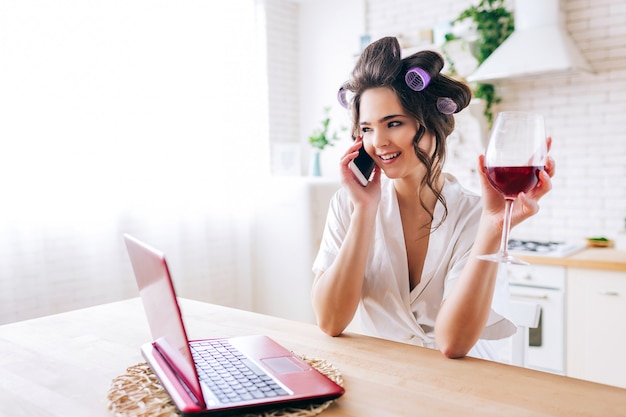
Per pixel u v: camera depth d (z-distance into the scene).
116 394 0.98
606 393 0.98
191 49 3.71
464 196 1.49
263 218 4.12
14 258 2.88
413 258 1.53
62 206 3.07
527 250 3.17
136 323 1.49
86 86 3.14
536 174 1.00
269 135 4.43
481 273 1.17
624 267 2.74
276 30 4.51
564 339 2.96
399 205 1.53
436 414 0.89
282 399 0.90
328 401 0.93
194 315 1.55
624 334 2.79
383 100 1.28
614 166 3.36
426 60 1.27
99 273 3.26
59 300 3.09
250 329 1.41
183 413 0.85
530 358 3.06
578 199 3.49
